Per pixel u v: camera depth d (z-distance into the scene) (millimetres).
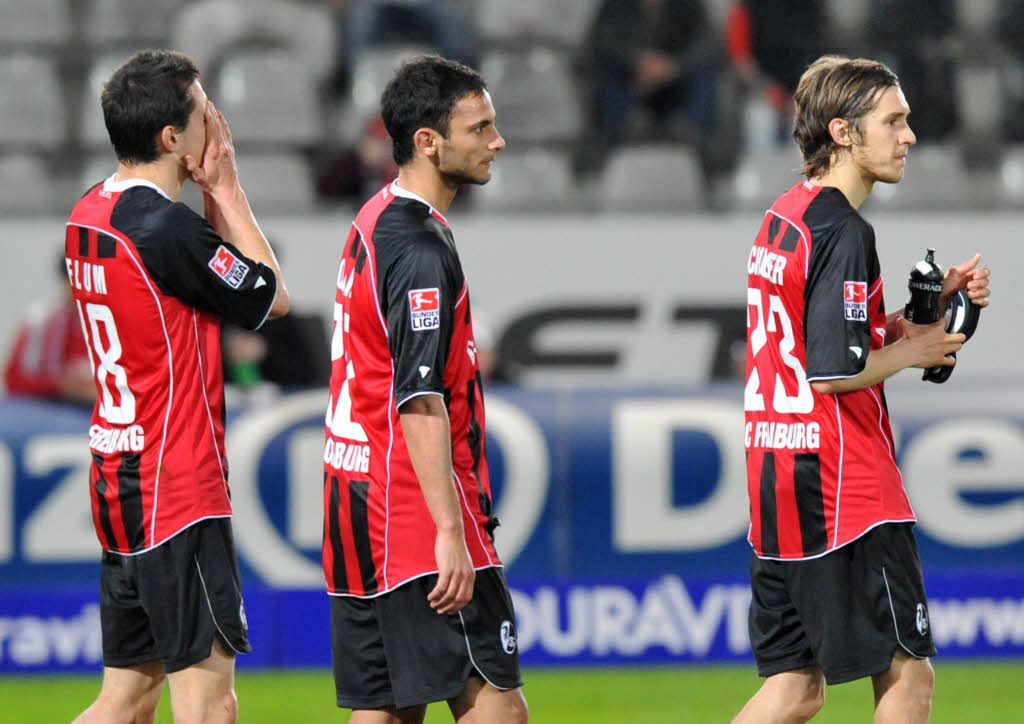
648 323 29016
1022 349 28969
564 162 33375
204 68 34969
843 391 12953
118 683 13977
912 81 34281
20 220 29125
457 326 12547
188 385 13258
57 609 24219
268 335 27562
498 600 12789
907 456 24812
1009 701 22062
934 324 13078
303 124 34344
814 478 13211
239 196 13781
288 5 36344
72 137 35719
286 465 24656
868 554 13164
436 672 12609
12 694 23000
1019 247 29016
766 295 13422
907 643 13164
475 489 12758
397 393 12195
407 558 12641
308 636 24688
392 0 34875
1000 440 24797
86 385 24797
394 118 12719
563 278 29000
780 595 13711
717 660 24734
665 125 33219
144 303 13055
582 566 24844
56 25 37031
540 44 36750
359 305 12625
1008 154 34125
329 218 28859
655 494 24875
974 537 24781
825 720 21250
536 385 28828
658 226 29047
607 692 22953
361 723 13156
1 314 28891
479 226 29062
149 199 13156
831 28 35312
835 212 12984
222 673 13430
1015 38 36188
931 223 29094
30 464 24391
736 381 28859
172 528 13219
